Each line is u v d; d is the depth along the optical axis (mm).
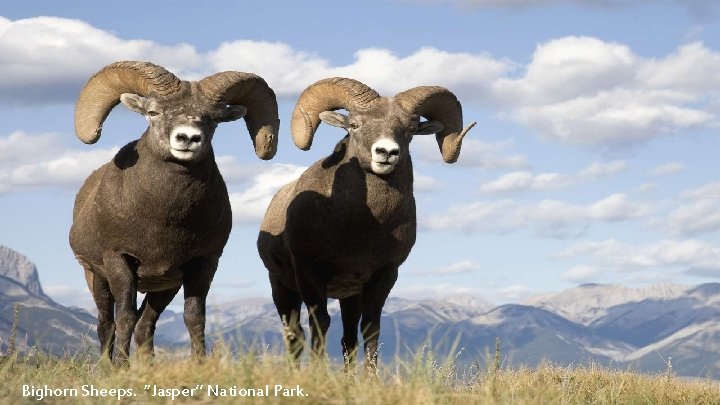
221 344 9547
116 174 12883
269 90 13656
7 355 10867
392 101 14297
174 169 12367
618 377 15609
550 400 10859
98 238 13055
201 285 13070
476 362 10766
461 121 15164
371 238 14211
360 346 16094
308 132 15180
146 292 14078
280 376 9117
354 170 14125
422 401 8719
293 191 15430
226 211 13062
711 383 15656
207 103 12625
